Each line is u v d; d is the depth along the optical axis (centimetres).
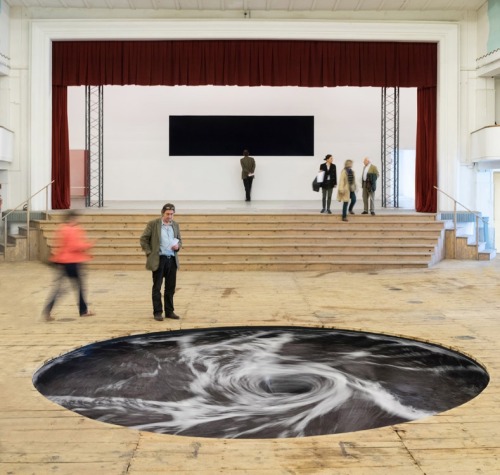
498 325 731
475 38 1470
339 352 645
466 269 1196
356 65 1470
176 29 1434
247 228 1284
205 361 611
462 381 553
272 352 644
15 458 367
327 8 1445
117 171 1894
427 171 1488
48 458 367
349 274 1152
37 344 636
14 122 1452
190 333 718
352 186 1326
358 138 1902
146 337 695
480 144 1416
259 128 1894
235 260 1220
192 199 1897
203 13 1451
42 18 1447
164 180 1897
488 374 544
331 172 1332
